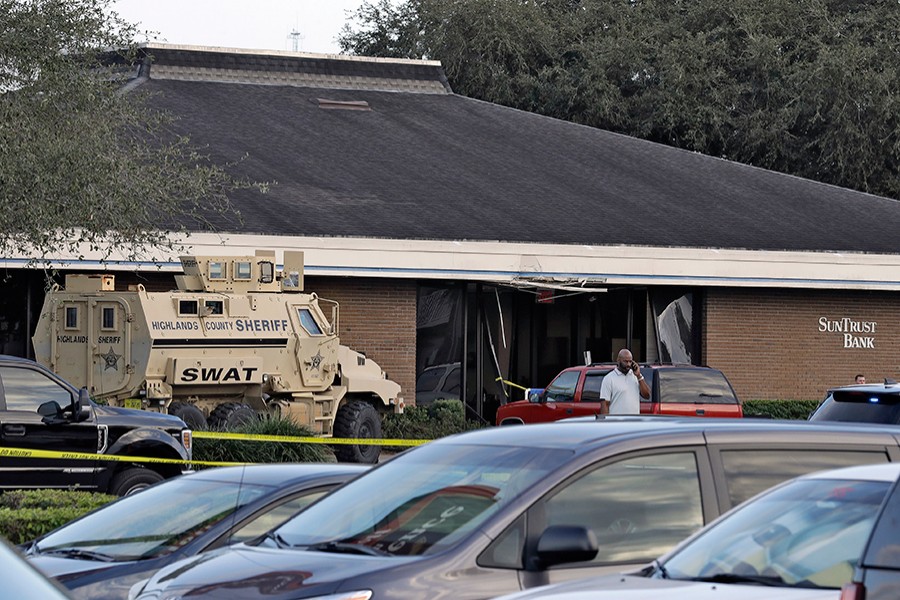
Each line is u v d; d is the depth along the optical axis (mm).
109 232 67562
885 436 24766
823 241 106812
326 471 30594
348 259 91500
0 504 44062
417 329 100062
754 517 20750
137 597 24328
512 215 102250
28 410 49625
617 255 99500
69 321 73875
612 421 26125
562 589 19797
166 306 73625
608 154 125812
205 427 72250
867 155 160000
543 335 106000
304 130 115062
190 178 66625
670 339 106250
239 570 22828
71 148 56969
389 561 21875
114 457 50312
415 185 105938
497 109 135250
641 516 22938
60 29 59094
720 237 104188
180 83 121562
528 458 23453
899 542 15930
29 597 12680
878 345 110188
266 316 77562
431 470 24422
